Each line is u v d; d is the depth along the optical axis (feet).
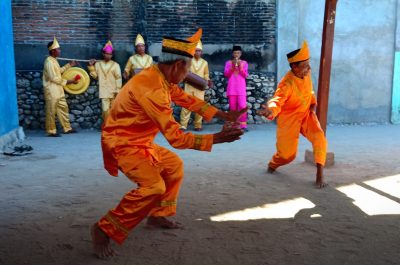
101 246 11.18
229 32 36.91
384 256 11.21
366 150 25.48
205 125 36.50
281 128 18.69
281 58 37.09
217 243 12.14
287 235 12.66
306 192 16.97
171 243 12.16
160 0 35.60
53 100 31.22
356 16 37.40
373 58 38.06
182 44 10.93
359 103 38.47
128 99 10.93
